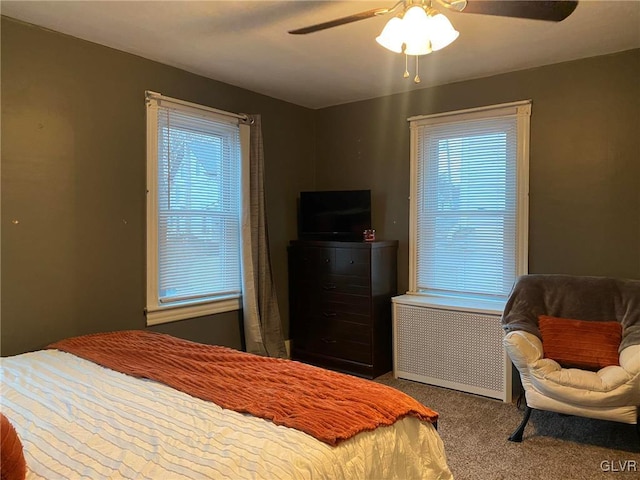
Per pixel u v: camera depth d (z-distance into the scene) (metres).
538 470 2.41
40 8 2.53
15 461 1.20
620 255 3.26
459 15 2.62
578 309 3.00
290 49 3.13
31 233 2.76
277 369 2.17
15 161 2.69
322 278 4.21
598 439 2.75
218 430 1.53
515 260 3.67
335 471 1.42
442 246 4.05
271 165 4.37
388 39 2.00
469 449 2.64
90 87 3.01
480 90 3.80
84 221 3.00
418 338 3.79
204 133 3.72
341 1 2.45
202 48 3.12
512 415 3.13
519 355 2.68
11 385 2.01
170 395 1.87
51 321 2.85
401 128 4.25
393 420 1.72
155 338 2.80
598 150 3.31
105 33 2.87
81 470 1.31
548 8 1.78
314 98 4.42
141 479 1.25
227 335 3.93
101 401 1.81
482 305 3.59
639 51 3.15
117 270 3.17
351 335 4.03
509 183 3.69
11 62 2.66
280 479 1.28
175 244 3.53
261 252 4.07
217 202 3.84
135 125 3.25
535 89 3.54
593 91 3.32
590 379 2.48
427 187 4.12
